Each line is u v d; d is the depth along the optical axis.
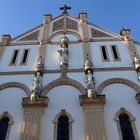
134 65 21.83
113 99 19.28
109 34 25.78
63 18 28.64
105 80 20.69
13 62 23.05
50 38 25.70
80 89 20.02
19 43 25.19
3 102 19.38
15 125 17.75
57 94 19.77
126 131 17.36
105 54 23.52
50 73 21.39
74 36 25.83
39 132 17.06
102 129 17.03
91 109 18.27
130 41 24.44
